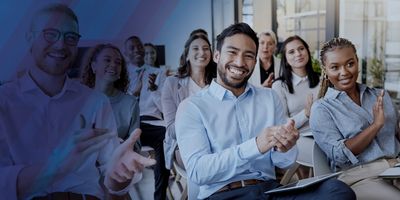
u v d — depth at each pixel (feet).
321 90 5.74
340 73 5.11
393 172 4.29
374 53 8.17
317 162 5.07
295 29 6.63
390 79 8.35
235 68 4.50
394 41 8.85
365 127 4.99
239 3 5.95
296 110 6.23
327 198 3.49
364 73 8.11
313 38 6.78
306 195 3.71
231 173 4.04
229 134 4.43
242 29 4.57
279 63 6.32
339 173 4.41
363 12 7.69
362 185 4.26
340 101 5.11
